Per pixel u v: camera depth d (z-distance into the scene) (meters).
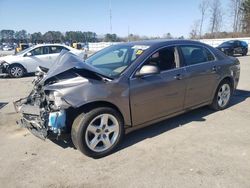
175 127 5.14
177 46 5.03
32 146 4.52
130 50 4.82
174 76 4.79
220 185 3.25
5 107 7.04
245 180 3.34
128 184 3.36
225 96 6.11
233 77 6.15
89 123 3.88
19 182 3.49
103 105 4.05
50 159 4.05
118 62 4.68
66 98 3.74
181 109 5.09
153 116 4.64
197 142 4.46
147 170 3.65
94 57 5.25
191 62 5.19
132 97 4.25
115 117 4.12
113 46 5.44
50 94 3.92
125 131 4.37
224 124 5.25
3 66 12.78
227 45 24.44
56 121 3.75
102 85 3.98
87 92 3.84
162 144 4.43
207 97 5.60
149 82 4.44
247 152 4.05
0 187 3.39
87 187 3.34
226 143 4.38
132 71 4.32
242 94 7.74
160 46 4.77
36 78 4.77
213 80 5.61
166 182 3.36
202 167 3.66
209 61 5.59
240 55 25.59
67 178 3.55
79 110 3.93
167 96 4.73
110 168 3.75
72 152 4.25
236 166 3.66
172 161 3.86
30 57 13.27
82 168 3.78
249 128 5.02
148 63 4.52
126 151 4.23
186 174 3.51
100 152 4.03
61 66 4.08
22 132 5.18
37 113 4.03
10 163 3.97
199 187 3.23
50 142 4.63
